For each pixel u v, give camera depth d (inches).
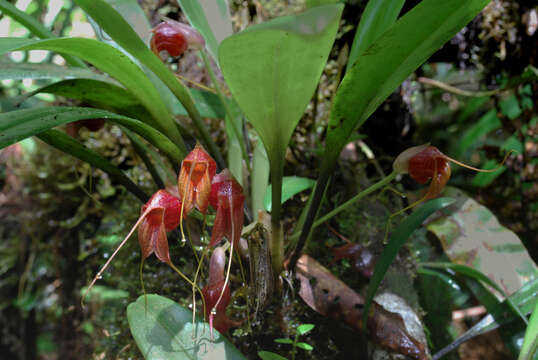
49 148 11.4
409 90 12.6
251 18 11.3
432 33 5.1
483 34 11.8
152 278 8.9
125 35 5.7
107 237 10.5
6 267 12.6
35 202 11.6
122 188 11.1
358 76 5.3
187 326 6.2
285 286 7.9
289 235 9.7
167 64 11.3
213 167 5.5
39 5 12.4
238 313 7.9
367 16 7.0
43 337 13.3
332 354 7.8
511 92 13.0
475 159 15.5
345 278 8.9
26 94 7.0
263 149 8.0
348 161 11.1
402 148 13.1
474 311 12.7
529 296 8.4
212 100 9.4
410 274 9.4
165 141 6.6
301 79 5.1
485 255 9.3
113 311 9.4
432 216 10.3
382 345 7.6
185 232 8.9
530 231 14.0
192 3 7.1
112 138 11.2
